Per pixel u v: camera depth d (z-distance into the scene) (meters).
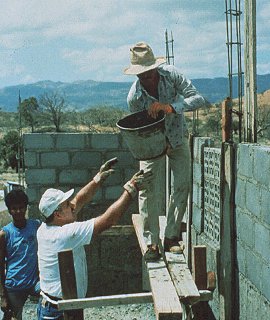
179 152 4.88
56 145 8.52
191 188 6.82
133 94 4.75
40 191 8.56
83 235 4.18
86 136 8.55
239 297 5.04
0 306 5.73
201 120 35.78
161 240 5.29
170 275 4.31
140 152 4.52
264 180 4.23
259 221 4.38
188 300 3.97
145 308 7.93
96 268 8.66
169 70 4.64
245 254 4.79
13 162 53.72
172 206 4.98
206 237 6.18
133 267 8.65
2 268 5.51
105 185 8.62
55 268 4.27
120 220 8.66
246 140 4.93
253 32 4.72
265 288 4.26
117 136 8.56
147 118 4.71
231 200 5.14
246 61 4.85
